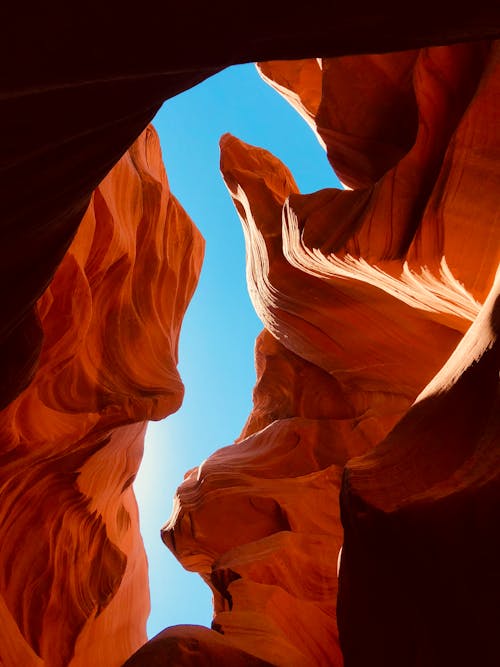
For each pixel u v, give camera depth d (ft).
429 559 15.55
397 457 18.61
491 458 15.52
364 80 32.32
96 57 11.22
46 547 31.91
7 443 27.99
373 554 17.06
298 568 32.09
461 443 17.24
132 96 13.93
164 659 23.18
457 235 24.85
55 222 16.87
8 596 29.94
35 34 10.12
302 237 30.99
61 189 15.48
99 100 13.23
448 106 27.09
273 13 12.05
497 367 16.84
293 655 25.93
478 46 26.27
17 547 30.99
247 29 12.33
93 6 10.31
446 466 17.19
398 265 27.73
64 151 14.16
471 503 15.06
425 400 20.16
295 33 13.11
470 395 17.70
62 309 30.01
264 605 28.68
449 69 26.78
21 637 28.94
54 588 32.12
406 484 17.44
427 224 25.88
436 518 15.34
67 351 30.37
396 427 20.62
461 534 15.07
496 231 24.14
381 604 17.74
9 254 16.29
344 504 17.90
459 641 15.51
